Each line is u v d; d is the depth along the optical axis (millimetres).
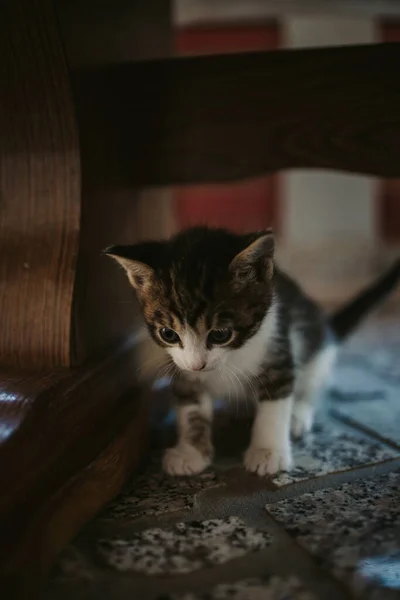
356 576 346
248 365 461
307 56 476
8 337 425
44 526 353
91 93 443
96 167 449
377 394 563
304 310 529
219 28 1105
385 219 1146
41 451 370
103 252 446
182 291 439
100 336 456
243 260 441
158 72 499
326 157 487
